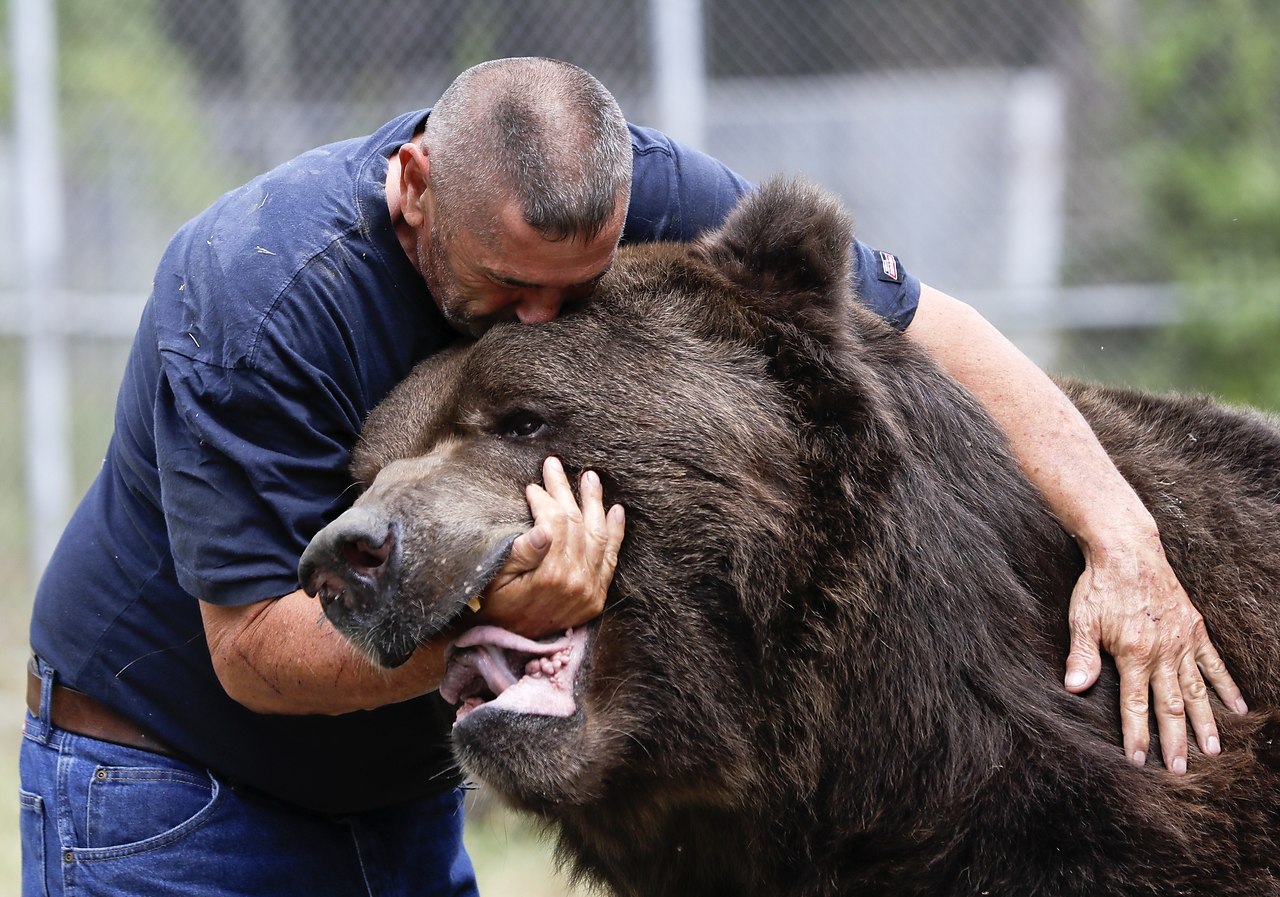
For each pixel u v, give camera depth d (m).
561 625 7.78
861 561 8.12
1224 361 22.30
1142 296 21.97
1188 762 8.00
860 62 24.31
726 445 8.08
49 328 21.34
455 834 10.52
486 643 7.68
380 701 8.13
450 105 7.98
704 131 19.80
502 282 7.97
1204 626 8.48
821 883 8.36
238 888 9.17
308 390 8.16
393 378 8.66
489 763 7.57
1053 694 8.10
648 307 8.41
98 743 9.13
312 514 8.20
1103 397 9.95
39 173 21.36
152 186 23.58
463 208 7.80
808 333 8.32
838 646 8.10
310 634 7.96
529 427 8.14
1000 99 24.91
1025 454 8.86
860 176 24.39
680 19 19.64
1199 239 24.09
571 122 7.71
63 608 9.23
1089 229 24.83
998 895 7.86
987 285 23.55
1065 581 8.58
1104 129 24.89
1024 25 25.06
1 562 22.27
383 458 8.30
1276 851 7.81
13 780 19.36
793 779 8.20
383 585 7.49
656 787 8.23
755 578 8.02
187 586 8.17
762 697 8.14
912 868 8.10
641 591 8.00
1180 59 24.36
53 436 21.34
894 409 8.39
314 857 9.48
